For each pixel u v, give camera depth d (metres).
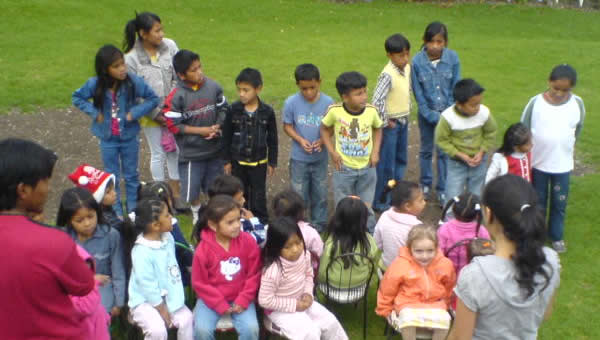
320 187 5.57
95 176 4.26
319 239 4.39
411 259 3.94
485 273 2.25
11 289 2.10
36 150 2.17
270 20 14.51
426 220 6.02
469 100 5.01
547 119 5.09
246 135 5.25
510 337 2.31
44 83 9.41
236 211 3.76
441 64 5.95
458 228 4.30
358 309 4.61
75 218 3.72
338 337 3.99
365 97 5.06
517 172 5.02
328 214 6.14
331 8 15.77
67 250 2.21
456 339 2.37
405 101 5.89
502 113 8.98
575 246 5.47
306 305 3.92
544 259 2.17
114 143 5.45
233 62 11.12
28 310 2.15
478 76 10.91
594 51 12.67
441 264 3.94
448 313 3.93
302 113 5.29
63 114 8.43
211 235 3.90
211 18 14.23
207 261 3.85
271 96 9.42
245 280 3.93
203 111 5.32
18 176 2.10
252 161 5.32
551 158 5.15
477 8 16.52
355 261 4.10
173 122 5.25
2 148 2.13
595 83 10.62
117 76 5.14
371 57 11.88
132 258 3.80
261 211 5.57
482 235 4.30
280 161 7.29
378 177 6.10
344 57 11.79
